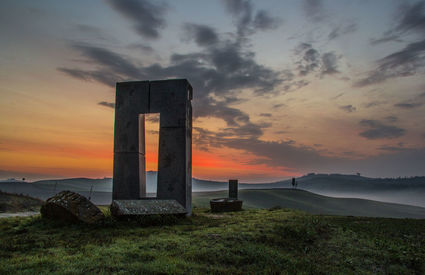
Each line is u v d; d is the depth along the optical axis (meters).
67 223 13.50
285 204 101.25
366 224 16.31
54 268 7.48
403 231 14.45
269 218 17.08
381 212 122.88
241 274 7.98
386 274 9.05
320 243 11.66
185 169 21.11
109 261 8.20
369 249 11.05
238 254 9.59
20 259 8.19
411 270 9.34
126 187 21.61
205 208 28.94
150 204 16.16
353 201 142.88
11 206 24.02
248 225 14.34
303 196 127.75
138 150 21.81
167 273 7.45
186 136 21.61
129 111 22.31
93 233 12.14
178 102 21.75
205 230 12.99
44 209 14.19
